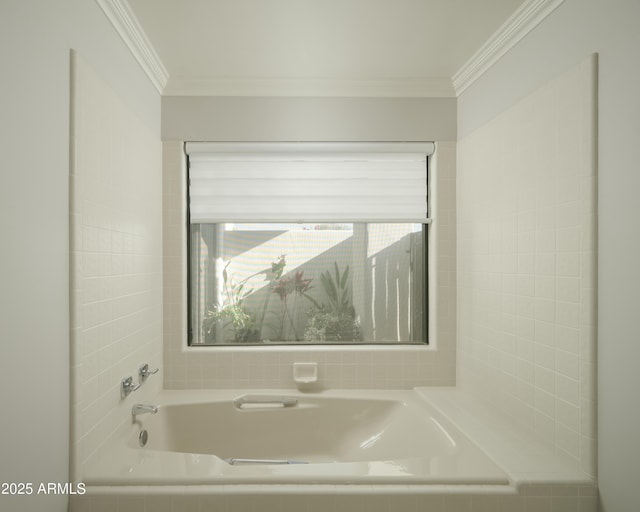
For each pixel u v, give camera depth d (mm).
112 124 1684
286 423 2301
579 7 1466
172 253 2396
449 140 2480
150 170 2188
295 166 2502
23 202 1111
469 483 1447
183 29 1881
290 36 1949
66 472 1347
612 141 1313
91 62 1517
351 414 2307
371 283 2586
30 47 1144
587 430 1407
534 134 1711
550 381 1606
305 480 1448
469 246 2307
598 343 1378
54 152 1264
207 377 2414
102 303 1588
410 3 1700
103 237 1597
